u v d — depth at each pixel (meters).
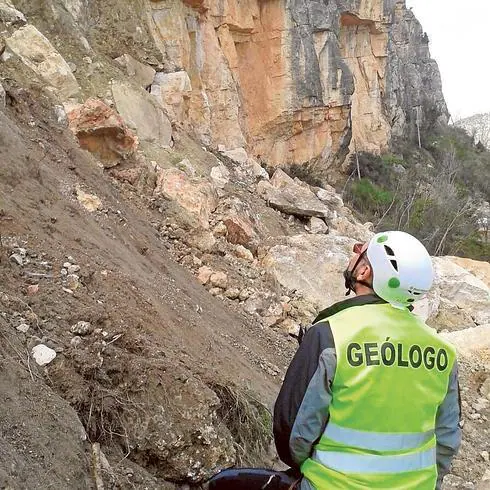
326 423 2.30
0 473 2.58
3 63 9.66
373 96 36.88
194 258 8.94
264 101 23.61
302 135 25.42
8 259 4.49
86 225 6.36
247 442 4.34
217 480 2.86
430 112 51.47
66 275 4.72
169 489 3.57
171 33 15.99
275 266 10.32
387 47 37.34
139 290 5.32
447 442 2.44
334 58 26.42
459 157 48.50
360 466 2.24
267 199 13.80
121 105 12.02
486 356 9.31
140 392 3.69
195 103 17.33
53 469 2.90
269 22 23.27
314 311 9.73
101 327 4.08
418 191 33.03
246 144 19.58
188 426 3.67
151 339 4.50
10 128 7.00
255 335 7.77
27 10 12.09
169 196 9.77
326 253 10.73
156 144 12.38
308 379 2.26
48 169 7.22
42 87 9.76
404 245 2.35
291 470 2.66
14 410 2.99
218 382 4.33
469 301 12.41
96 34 13.89
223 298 8.44
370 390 2.23
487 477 6.59
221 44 20.09
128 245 7.14
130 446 3.53
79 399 3.45
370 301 2.40
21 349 3.48
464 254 28.45
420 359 2.31
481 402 8.32
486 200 42.88
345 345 2.25
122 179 9.64
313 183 24.30
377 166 34.34
